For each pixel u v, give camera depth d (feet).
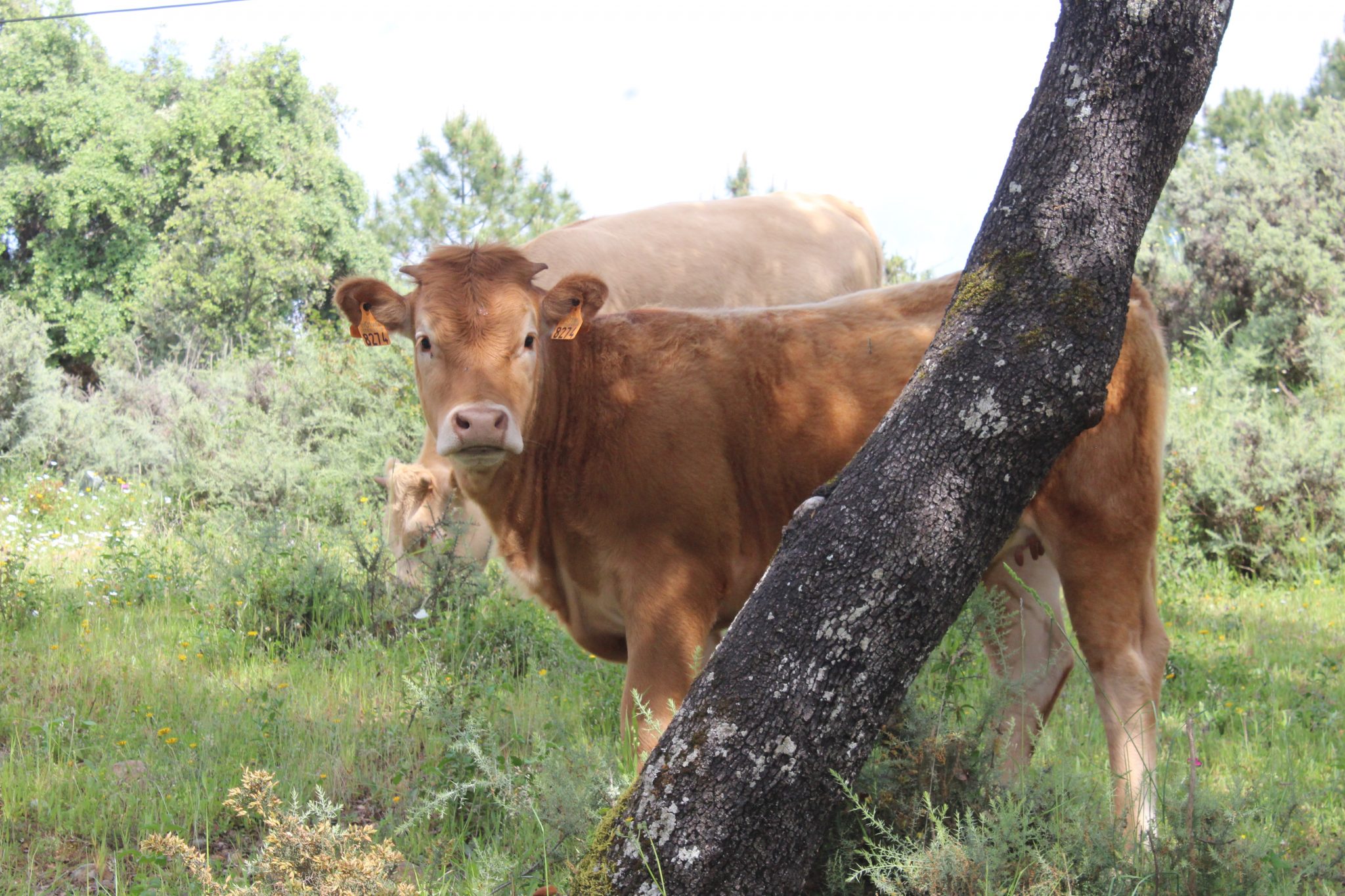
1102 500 13.57
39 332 47.16
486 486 14.83
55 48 103.71
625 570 14.23
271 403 45.34
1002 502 9.79
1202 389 43.09
